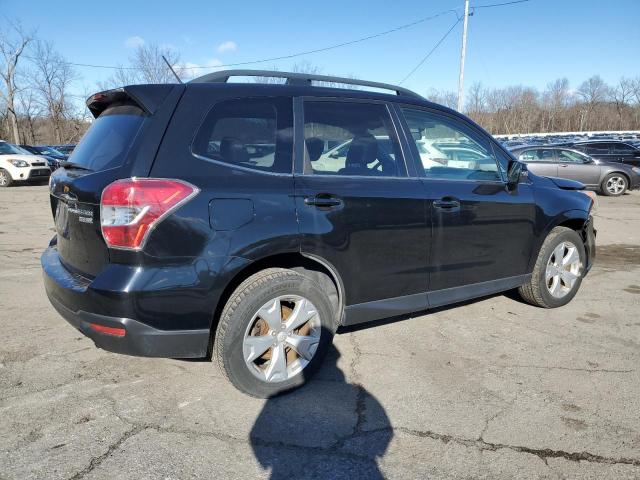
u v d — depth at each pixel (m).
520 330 4.05
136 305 2.48
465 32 25.20
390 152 3.37
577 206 4.50
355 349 3.64
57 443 2.47
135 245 2.47
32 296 4.68
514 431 2.66
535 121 80.44
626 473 2.34
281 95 3.04
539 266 4.33
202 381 3.12
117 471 2.28
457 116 3.85
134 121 2.77
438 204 3.45
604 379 3.24
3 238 7.61
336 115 3.19
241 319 2.74
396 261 3.30
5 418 2.67
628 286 5.38
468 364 3.43
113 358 3.40
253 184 2.76
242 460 2.39
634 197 14.54
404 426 2.69
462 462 2.40
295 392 3.02
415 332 3.98
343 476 2.29
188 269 2.57
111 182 2.53
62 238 3.03
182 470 2.30
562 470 2.35
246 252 2.69
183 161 2.63
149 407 2.81
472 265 3.76
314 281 2.97
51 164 18.81
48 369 3.23
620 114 80.19
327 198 2.96
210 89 2.84
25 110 46.50
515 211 3.97
